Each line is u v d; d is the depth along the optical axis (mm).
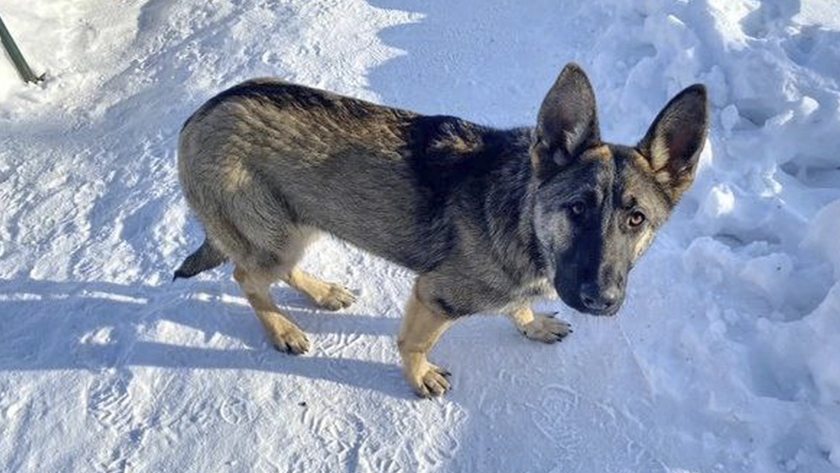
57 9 2281
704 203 1619
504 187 1363
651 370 1474
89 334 1595
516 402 1496
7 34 2049
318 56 2096
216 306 1643
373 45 2117
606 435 1441
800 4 1903
